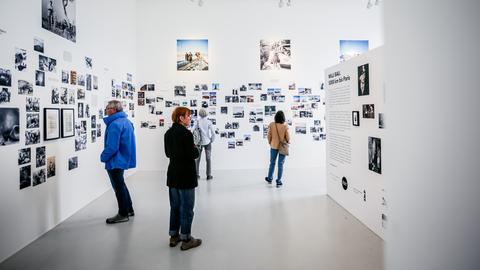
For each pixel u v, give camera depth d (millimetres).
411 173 837
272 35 7254
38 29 3303
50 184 3543
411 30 820
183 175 2871
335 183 4594
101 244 3107
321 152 7406
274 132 5617
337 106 4418
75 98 4145
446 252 753
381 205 3184
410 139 837
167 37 7117
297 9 7281
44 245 3088
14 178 2922
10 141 2865
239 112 7242
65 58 3881
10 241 2861
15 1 2928
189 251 2941
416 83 810
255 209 4250
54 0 3617
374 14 7383
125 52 6359
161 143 7160
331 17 7328
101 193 5039
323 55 7332
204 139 6172
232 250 2961
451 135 730
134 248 3016
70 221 3793
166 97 7133
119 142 3635
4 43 2781
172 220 3049
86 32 4500
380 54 3166
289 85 7285
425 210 797
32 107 3201
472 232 704
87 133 4523
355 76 3781
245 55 7227
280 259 2768
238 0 7203
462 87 704
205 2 7160
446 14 728
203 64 7176
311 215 3979
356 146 3805
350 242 3119
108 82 5391
